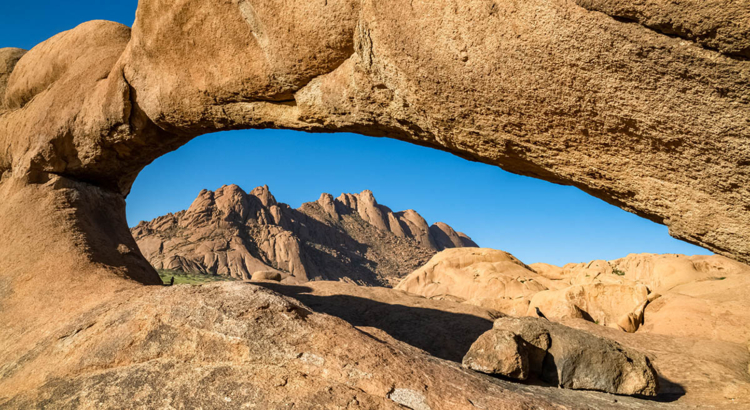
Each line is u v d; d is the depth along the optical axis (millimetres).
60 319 5777
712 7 3008
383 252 161000
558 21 3631
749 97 3221
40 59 9703
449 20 4199
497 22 3939
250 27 5867
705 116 3455
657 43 3336
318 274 116938
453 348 7723
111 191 9711
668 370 6938
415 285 23656
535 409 3984
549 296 13594
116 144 8305
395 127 5449
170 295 5055
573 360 5492
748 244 3775
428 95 4668
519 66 3977
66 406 4000
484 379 4707
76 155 8695
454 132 4867
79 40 9281
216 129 7297
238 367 4113
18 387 4578
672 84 3457
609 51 3539
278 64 5789
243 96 6371
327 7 5113
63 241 7777
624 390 5426
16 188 8664
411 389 3920
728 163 3559
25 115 9211
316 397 3730
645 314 11523
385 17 4586
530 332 5711
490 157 4953
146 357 4383
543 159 4559
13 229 7953
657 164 3916
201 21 6281
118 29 9250
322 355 4191
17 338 5715
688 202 3938
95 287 6734
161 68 7070
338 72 5453
